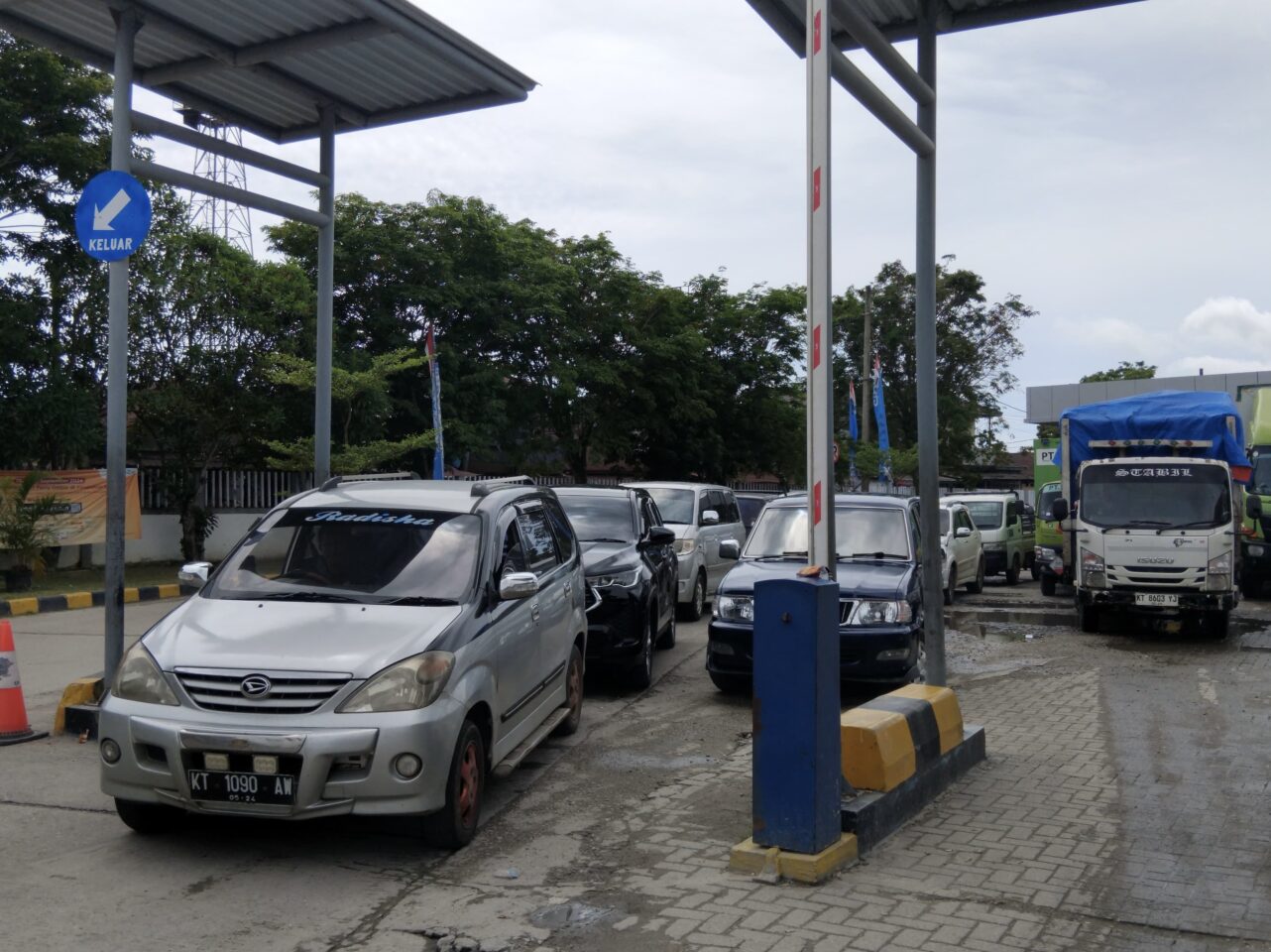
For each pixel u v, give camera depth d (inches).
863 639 359.9
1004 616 625.3
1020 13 289.1
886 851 215.0
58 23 319.3
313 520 266.1
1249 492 729.0
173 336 880.9
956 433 1878.7
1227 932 176.9
